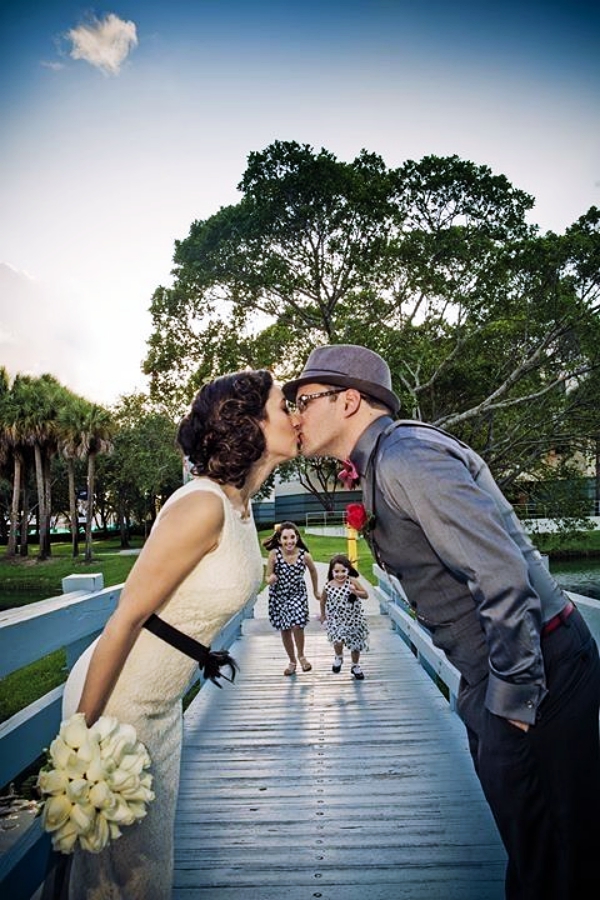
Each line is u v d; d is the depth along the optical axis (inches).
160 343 754.8
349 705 189.5
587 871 61.9
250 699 199.2
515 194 700.0
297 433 74.7
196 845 108.1
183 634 65.1
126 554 1683.1
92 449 1421.0
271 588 232.4
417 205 709.9
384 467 65.4
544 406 741.3
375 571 371.6
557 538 869.2
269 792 129.6
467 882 94.6
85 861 62.8
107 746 55.4
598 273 653.3
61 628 102.3
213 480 67.8
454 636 67.6
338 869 99.3
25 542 1636.3
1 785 79.0
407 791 127.9
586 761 62.1
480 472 67.4
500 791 62.5
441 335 764.6
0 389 1402.6
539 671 58.0
